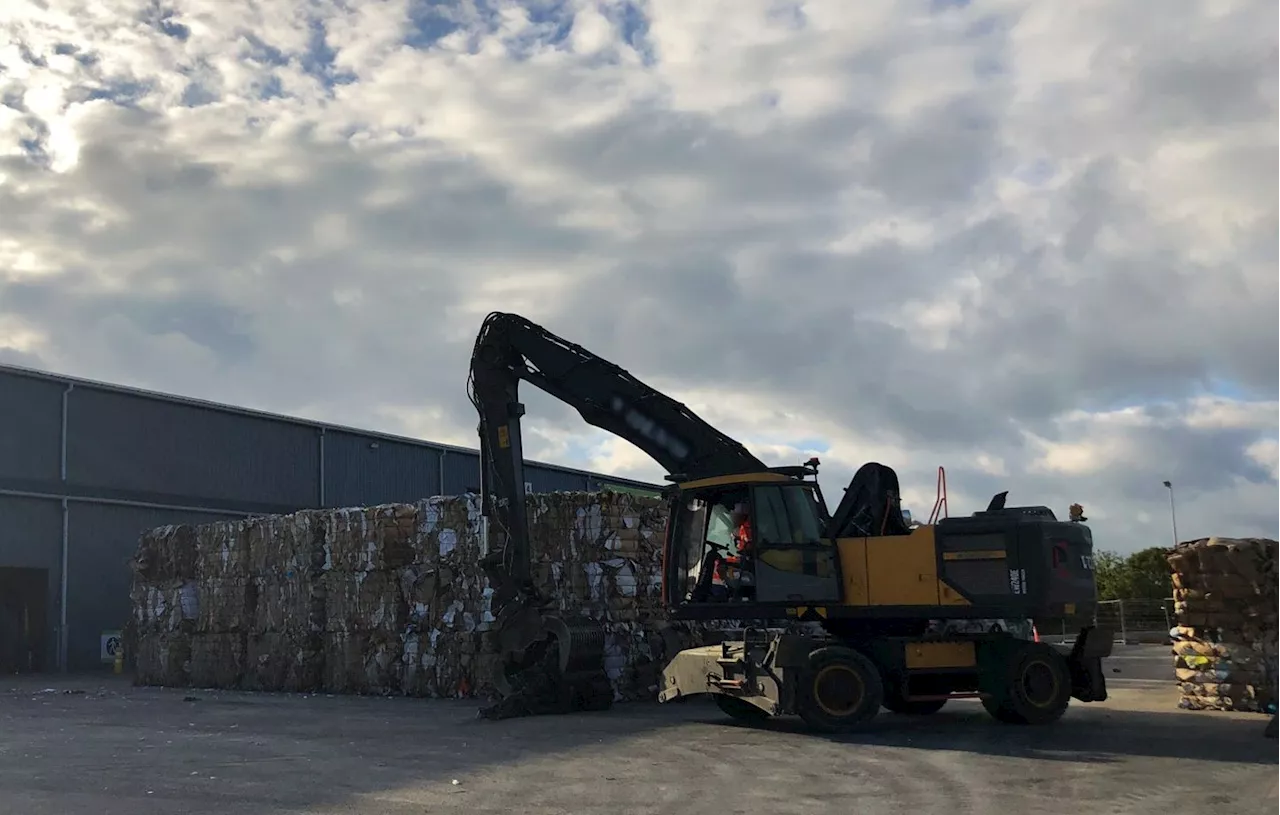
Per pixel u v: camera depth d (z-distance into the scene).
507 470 18.23
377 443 44.41
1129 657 31.98
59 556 34.25
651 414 17.23
